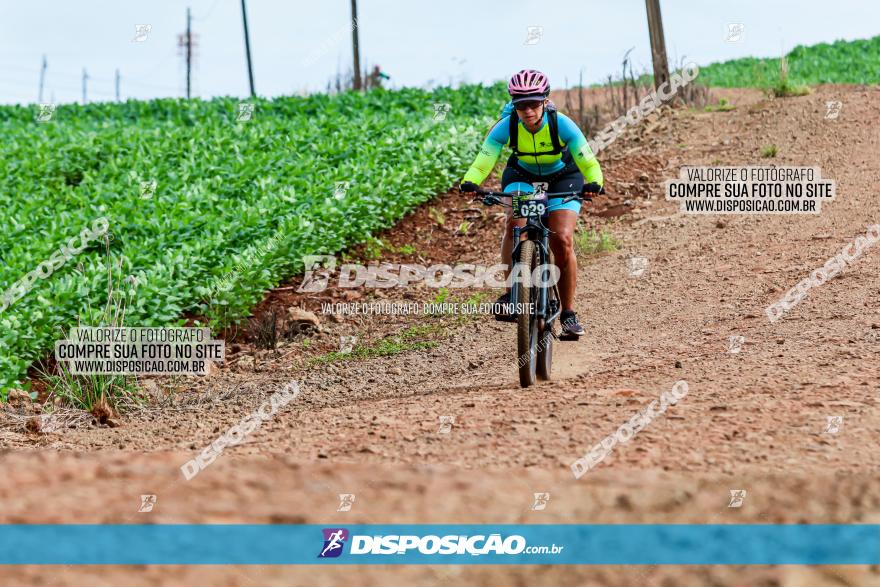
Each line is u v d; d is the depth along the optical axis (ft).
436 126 94.89
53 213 79.51
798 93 99.30
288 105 124.98
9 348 49.52
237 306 57.21
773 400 28.09
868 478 20.97
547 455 24.25
